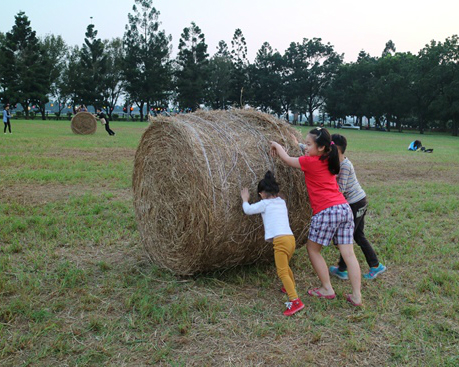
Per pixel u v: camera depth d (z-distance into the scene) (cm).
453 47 5559
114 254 525
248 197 429
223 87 8488
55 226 614
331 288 420
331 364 311
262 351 325
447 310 390
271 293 433
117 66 7644
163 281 450
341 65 7906
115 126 4125
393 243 586
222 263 464
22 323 356
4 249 515
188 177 435
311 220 454
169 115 496
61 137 2155
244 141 457
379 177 1204
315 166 409
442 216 759
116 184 932
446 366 310
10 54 6234
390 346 335
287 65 8506
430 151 2125
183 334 348
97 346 325
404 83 6197
